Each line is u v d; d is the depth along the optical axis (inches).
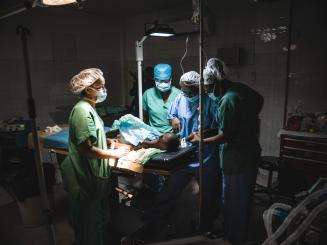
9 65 168.4
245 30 163.6
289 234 73.4
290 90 153.2
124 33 222.5
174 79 200.4
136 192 110.9
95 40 208.8
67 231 116.6
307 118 128.6
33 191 117.9
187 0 173.6
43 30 180.2
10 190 124.8
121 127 91.8
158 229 98.4
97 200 85.1
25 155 144.9
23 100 176.1
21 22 170.1
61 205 138.0
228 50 167.9
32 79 178.5
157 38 204.4
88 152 78.5
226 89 94.0
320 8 138.3
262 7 155.5
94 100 85.2
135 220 98.6
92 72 82.3
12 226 121.7
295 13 145.4
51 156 174.2
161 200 103.6
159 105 123.0
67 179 84.4
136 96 178.7
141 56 107.1
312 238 70.3
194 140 90.0
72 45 195.8
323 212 69.9
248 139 92.0
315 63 143.3
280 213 78.1
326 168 118.9
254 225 116.3
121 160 83.0
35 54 178.2
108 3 176.6
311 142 121.5
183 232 97.3
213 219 110.4
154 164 79.2
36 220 120.4
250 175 93.8
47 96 186.4
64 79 193.8
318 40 140.9
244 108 89.6
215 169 105.0
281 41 152.0
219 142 88.1
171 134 85.5
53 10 183.3
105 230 95.0
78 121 78.5
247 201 95.5
